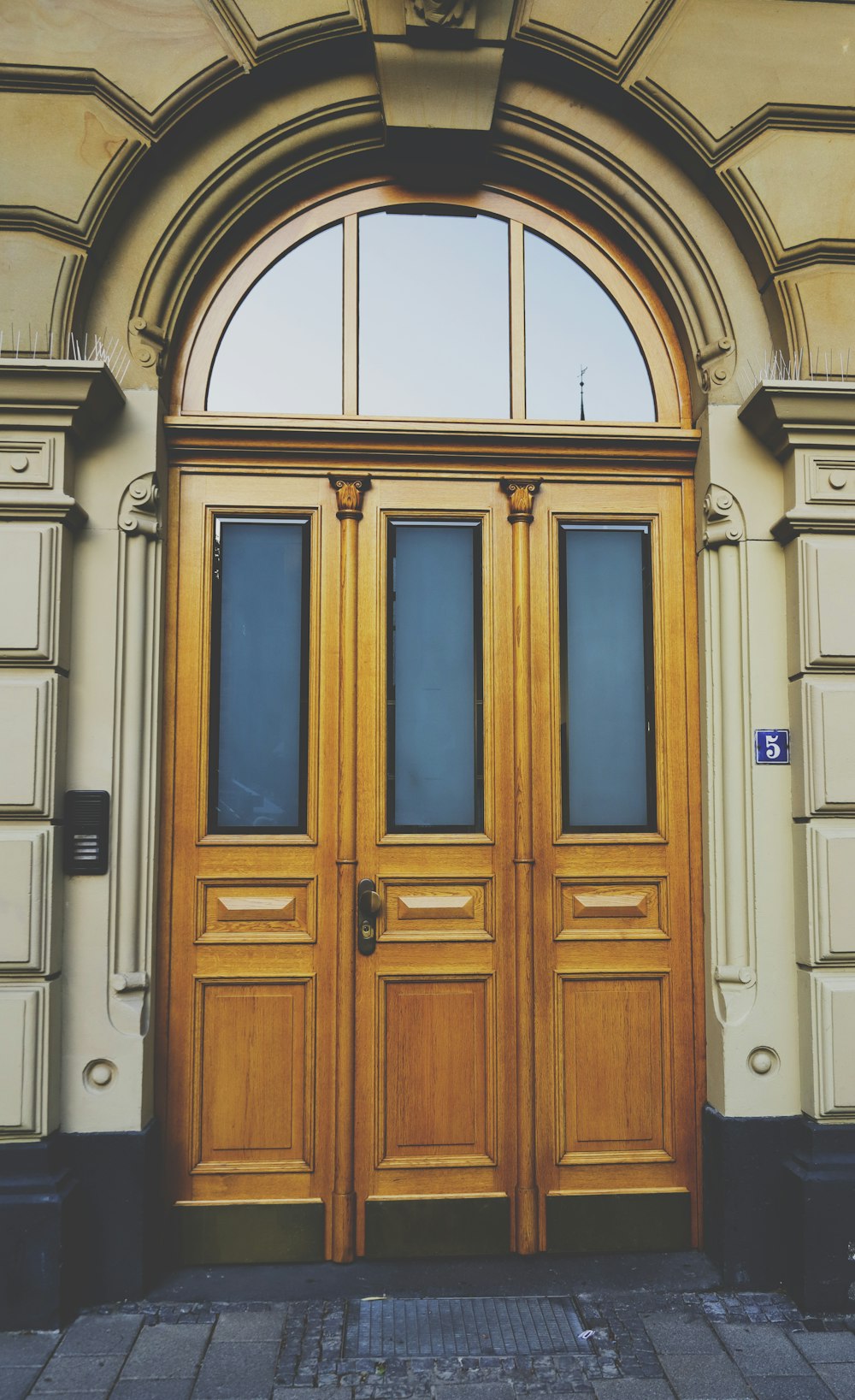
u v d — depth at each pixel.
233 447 3.26
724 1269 2.99
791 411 3.05
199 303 3.31
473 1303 2.87
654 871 3.28
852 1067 2.97
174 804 3.18
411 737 3.30
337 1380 2.51
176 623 3.22
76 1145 2.86
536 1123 3.19
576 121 3.30
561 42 3.18
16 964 2.81
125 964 2.95
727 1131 3.03
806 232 3.18
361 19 3.10
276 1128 3.15
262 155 3.22
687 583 3.37
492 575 3.33
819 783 3.04
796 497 3.10
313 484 3.30
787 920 3.12
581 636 3.38
